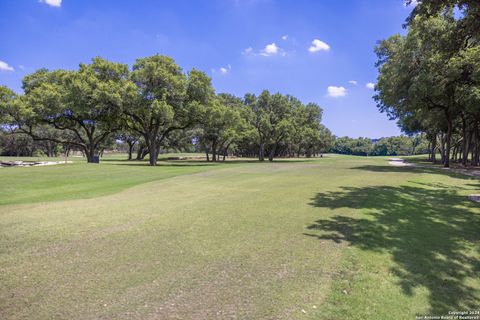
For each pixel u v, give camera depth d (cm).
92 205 871
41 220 695
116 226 651
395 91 2519
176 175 1742
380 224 695
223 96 5572
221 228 644
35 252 496
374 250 532
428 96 2473
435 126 3522
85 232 606
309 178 1597
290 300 360
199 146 5950
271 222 696
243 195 1047
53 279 401
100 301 349
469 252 541
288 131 4994
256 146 7238
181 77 3189
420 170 2323
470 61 1961
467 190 1290
